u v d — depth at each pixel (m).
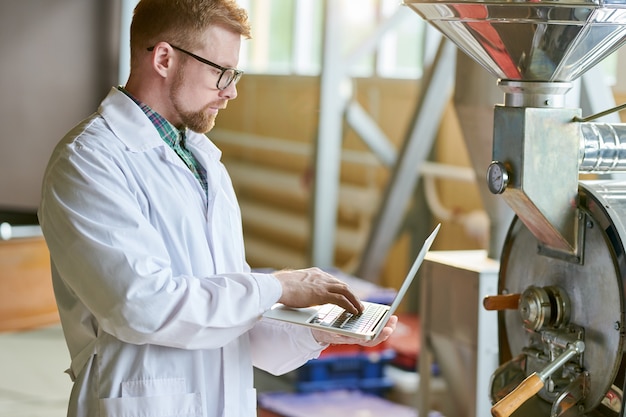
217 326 2.05
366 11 7.89
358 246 7.99
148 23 2.18
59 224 2.04
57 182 2.07
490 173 2.11
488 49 2.11
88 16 9.02
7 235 5.25
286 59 9.34
